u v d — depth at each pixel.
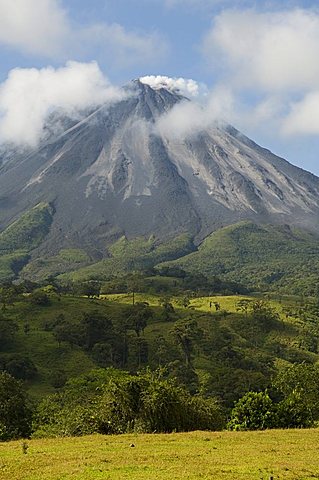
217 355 108.38
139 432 34.09
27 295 147.38
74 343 106.88
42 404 52.06
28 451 25.53
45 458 23.06
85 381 60.09
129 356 105.75
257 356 112.19
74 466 20.88
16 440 33.16
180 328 111.94
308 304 178.75
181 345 108.75
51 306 133.75
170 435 30.78
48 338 109.25
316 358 120.62
